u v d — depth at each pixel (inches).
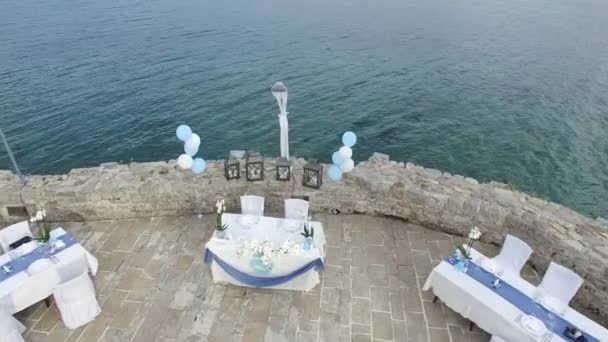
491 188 313.4
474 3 2213.3
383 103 863.1
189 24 1483.8
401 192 307.4
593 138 735.7
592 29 1587.1
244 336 223.6
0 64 949.2
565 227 267.1
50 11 1608.0
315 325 231.0
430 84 977.5
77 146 652.1
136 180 320.8
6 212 309.4
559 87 960.9
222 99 839.1
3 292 208.7
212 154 658.2
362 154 686.5
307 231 242.5
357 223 317.1
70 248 241.8
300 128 748.6
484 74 1051.3
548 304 205.3
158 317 235.1
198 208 324.2
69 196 305.3
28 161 607.5
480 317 211.0
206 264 276.4
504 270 229.0
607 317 243.0
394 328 230.1
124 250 287.6
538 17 1830.7
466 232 300.2
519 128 773.9
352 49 1242.0
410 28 1561.3
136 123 730.2
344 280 263.4
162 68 996.6
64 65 972.6
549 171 647.8
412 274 269.4
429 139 735.7
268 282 244.5
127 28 1373.0
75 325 227.0
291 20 1636.3
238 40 1288.1
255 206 284.2
